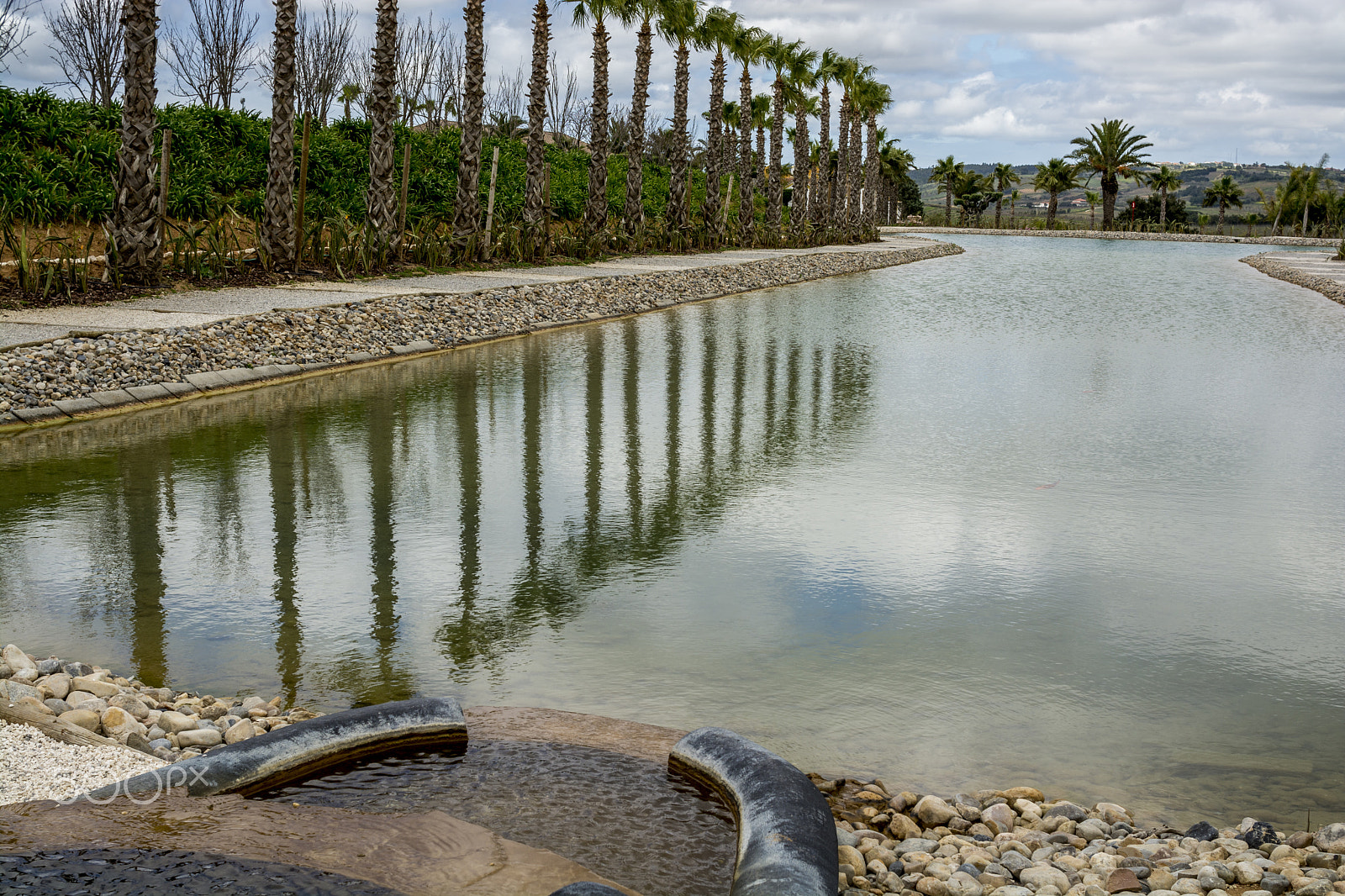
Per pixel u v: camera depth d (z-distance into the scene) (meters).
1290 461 10.82
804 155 53.09
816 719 5.12
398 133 33.31
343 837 3.34
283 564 7.18
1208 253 58.75
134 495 8.73
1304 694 5.55
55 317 14.57
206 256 19.70
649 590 6.89
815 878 3.05
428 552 7.52
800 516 8.66
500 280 23.75
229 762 3.77
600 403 13.25
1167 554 7.85
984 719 5.18
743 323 22.56
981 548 7.93
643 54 35.28
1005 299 29.78
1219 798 4.46
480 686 5.39
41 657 5.59
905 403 13.84
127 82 17.09
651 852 3.43
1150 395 14.72
